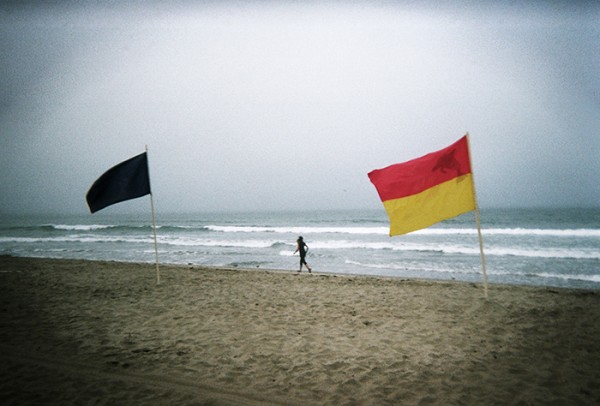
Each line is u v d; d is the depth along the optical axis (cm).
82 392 353
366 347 475
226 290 850
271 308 681
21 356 445
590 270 1275
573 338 481
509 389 353
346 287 875
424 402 333
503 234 2652
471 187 626
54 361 429
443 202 618
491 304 664
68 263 1376
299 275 1072
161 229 4131
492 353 441
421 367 408
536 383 363
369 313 638
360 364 422
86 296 787
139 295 798
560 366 400
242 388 365
